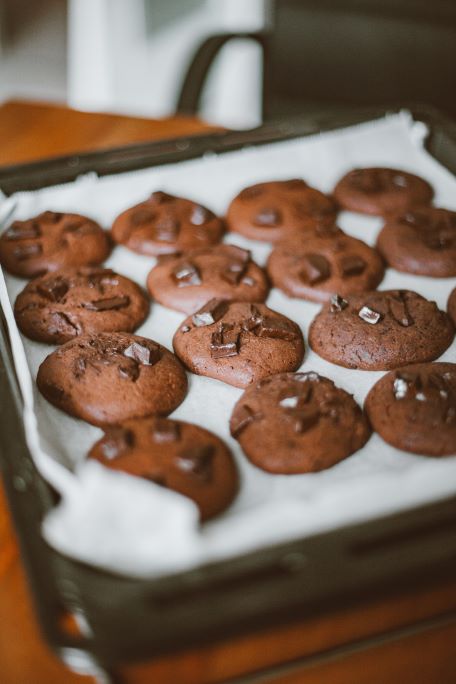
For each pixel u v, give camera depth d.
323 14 0.79
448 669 0.37
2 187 0.57
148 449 0.41
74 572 0.35
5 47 1.41
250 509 0.40
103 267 0.55
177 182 0.61
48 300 0.50
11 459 0.39
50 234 0.55
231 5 1.47
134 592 0.35
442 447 0.43
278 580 0.35
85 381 0.45
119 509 0.35
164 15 1.42
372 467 0.42
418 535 0.37
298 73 0.82
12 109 0.70
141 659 0.33
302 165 0.63
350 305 0.51
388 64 0.80
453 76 0.79
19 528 0.36
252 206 0.59
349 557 0.36
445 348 0.49
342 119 0.66
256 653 0.37
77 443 0.43
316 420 0.43
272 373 0.47
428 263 0.55
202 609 0.34
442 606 0.38
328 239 0.56
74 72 1.27
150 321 0.52
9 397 0.42
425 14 0.77
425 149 0.65
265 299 0.53
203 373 0.48
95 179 0.60
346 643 0.37
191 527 0.35
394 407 0.44
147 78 1.29
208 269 0.53
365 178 0.61
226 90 1.30
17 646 0.37
